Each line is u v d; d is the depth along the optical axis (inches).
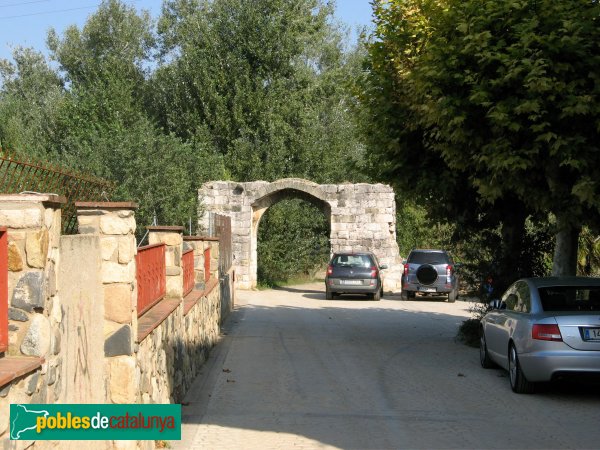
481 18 477.1
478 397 395.9
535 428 326.6
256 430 319.9
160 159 903.7
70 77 1804.9
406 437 309.1
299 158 1654.8
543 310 399.2
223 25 1644.9
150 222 871.7
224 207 1295.5
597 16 454.3
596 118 458.3
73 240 208.5
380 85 594.6
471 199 608.1
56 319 186.4
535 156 475.2
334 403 377.1
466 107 492.7
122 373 245.0
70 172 381.1
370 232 1309.1
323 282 1646.2
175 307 356.2
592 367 374.0
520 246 625.3
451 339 651.5
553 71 455.5
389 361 521.7
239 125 1611.7
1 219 175.6
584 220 483.8
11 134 1016.9
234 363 508.1
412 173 587.8
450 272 1092.5
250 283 1309.1
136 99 1669.5
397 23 577.0
